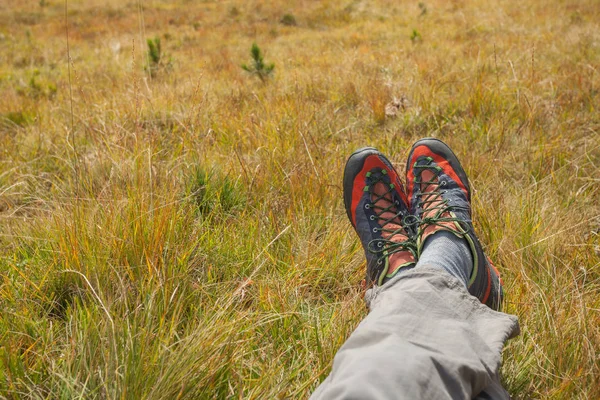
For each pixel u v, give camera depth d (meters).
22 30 6.63
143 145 1.34
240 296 0.94
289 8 6.57
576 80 1.82
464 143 1.48
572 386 0.76
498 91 1.75
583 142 1.42
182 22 6.55
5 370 0.76
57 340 0.84
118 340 0.77
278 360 0.81
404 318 0.65
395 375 0.57
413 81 1.98
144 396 0.70
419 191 1.09
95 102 2.04
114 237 0.97
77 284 0.93
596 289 0.94
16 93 2.79
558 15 3.80
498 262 1.04
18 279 0.98
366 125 1.68
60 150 1.58
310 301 0.98
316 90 1.99
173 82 2.59
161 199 1.09
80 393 0.72
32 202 1.28
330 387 0.57
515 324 0.71
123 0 8.15
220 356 0.78
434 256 0.81
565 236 1.07
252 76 2.47
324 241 1.07
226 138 1.58
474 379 0.62
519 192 1.23
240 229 1.13
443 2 5.49
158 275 0.88
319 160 1.35
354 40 4.24
